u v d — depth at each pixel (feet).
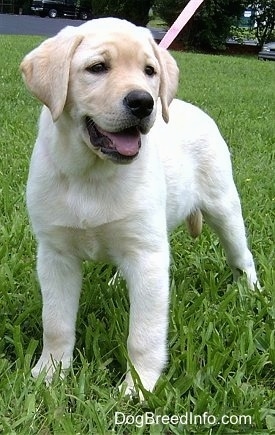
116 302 4.53
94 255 3.95
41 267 3.95
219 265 5.11
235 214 4.75
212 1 31.30
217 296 4.66
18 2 47.09
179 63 18.80
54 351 4.00
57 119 3.62
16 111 9.20
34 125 8.44
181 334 4.11
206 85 13.87
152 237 3.84
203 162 4.57
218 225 4.75
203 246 5.37
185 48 32.30
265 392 3.88
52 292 3.95
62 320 3.97
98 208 3.77
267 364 4.08
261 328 4.27
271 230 5.67
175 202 4.35
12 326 4.21
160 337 3.86
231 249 4.84
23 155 7.07
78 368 3.99
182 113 4.52
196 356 3.98
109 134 3.58
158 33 30.94
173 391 3.73
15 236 5.25
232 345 4.10
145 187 3.81
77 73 3.64
